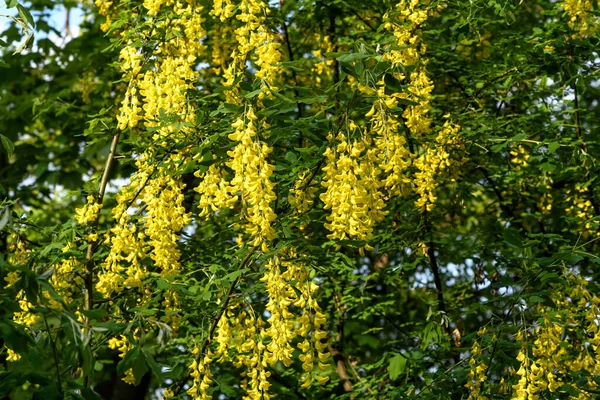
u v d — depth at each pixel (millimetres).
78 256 4980
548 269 4809
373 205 4129
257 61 4613
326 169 4105
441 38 7184
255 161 3986
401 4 5473
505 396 4836
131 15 5562
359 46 4090
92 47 9055
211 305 5242
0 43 4328
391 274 7535
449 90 7340
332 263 4883
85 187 5559
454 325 7301
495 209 8211
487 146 6707
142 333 3332
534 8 8719
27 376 3393
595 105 9469
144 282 5266
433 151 6020
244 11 4957
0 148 9023
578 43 6086
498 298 4844
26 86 9852
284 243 4340
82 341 3080
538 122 7508
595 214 7074
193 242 6066
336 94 4195
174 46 5086
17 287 3250
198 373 4543
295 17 7363
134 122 5055
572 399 4762
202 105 5062
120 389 9094
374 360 8266
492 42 7504
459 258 7316
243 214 4523
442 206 7363
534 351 4629
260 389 4320
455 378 5195
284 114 4348
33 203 9789
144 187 5121
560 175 7250
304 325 4242
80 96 8266
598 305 4824
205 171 4684
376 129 4219
